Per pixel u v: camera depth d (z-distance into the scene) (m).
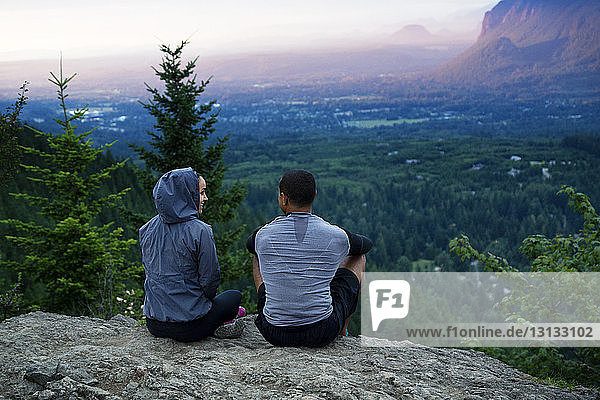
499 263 5.80
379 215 138.88
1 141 9.30
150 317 3.32
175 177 3.19
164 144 10.42
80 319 4.21
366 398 2.30
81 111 9.34
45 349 3.21
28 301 8.44
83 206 9.23
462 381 2.88
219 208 10.98
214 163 10.99
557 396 2.83
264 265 3.14
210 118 10.67
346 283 3.36
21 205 24.50
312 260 3.07
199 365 2.76
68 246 8.85
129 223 10.34
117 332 3.81
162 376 2.52
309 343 3.18
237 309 3.51
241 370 2.69
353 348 3.38
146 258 3.32
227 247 11.29
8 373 2.55
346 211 143.25
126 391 2.37
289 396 2.30
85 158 9.27
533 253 6.08
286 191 3.12
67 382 2.35
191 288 3.25
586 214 5.48
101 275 8.77
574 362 5.14
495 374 3.23
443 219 135.25
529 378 3.39
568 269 5.24
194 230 3.17
